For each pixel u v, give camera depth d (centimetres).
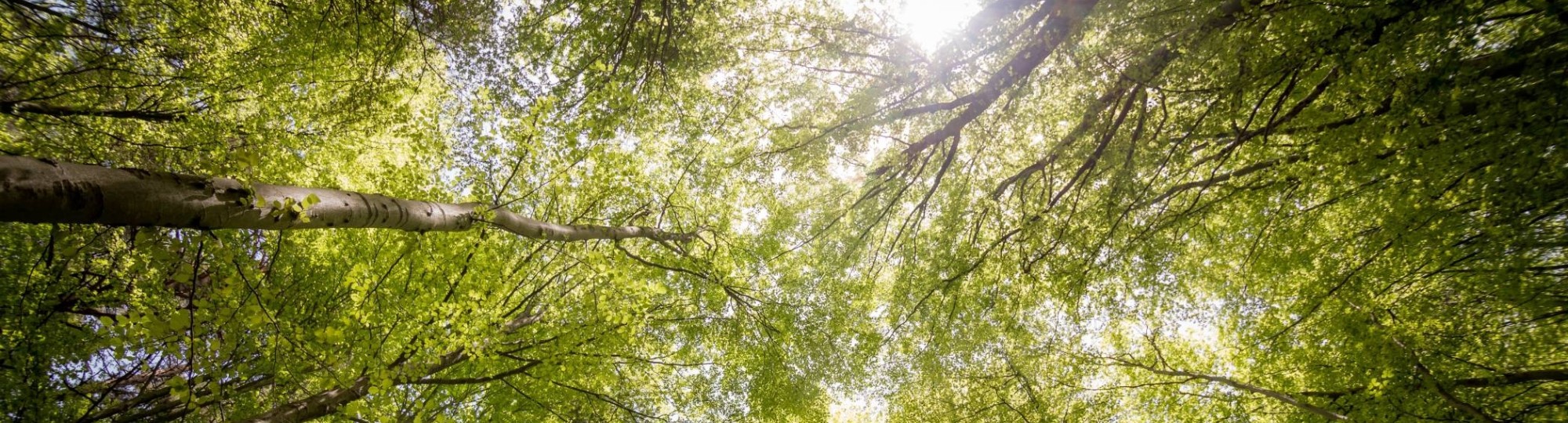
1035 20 1017
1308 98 862
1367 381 1012
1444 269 859
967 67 1087
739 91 1328
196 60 849
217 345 436
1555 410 852
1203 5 738
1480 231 788
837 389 1448
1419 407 892
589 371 932
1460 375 930
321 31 972
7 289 707
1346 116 761
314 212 373
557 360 834
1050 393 1458
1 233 714
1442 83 607
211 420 713
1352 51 646
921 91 1191
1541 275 784
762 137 1305
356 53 1016
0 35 684
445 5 1145
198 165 516
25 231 715
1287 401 1070
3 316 712
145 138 769
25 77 694
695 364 1184
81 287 765
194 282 393
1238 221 1211
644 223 1057
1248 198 1009
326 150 888
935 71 1155
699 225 1140
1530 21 598
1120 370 1473
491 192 818
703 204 1196
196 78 834
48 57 726
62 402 767
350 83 994
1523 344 874
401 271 862
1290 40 679
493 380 866
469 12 1202
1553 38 589
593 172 830
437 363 771
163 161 754
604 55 1267
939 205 1391
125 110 793
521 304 948
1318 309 1103
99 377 850
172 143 764
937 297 1362
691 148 1196
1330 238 1084
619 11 1236
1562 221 753
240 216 324
